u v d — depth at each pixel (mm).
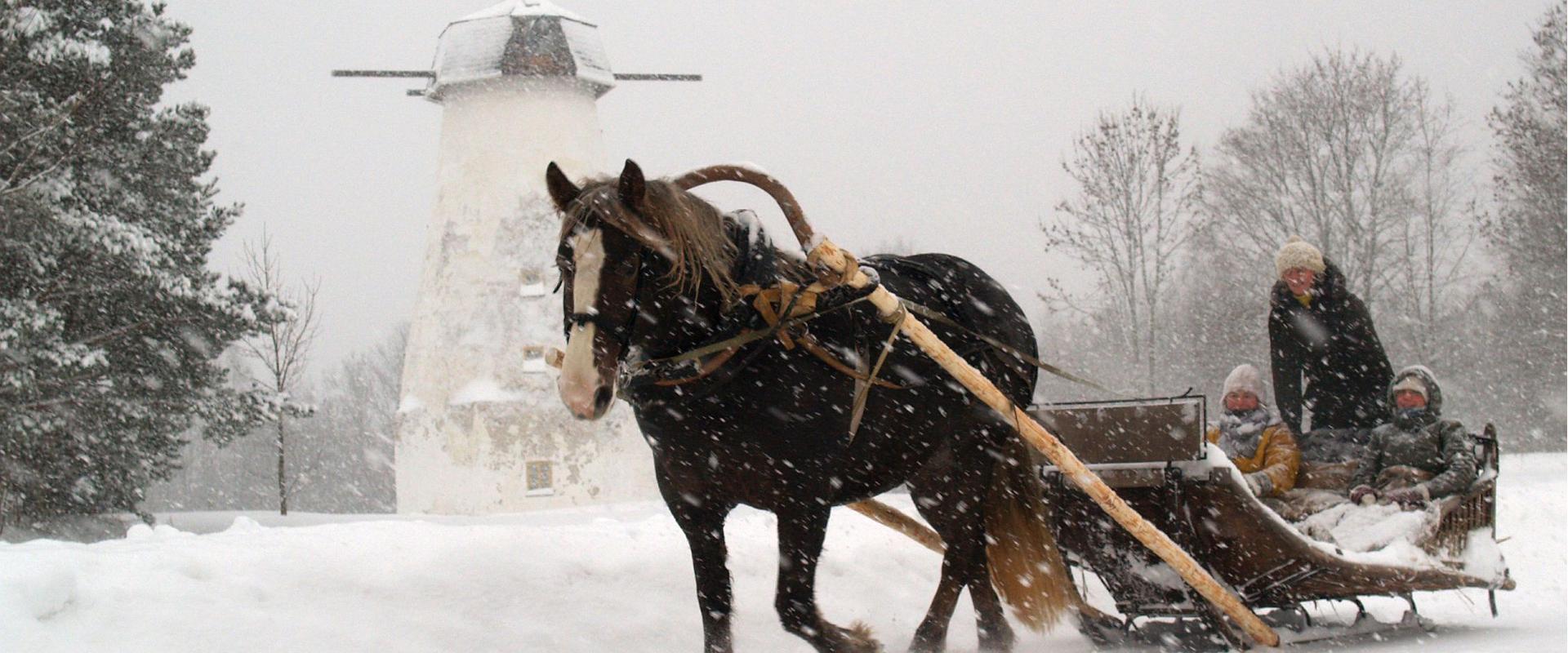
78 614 5293
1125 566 6582
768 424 5398
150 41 22578
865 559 8508
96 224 20062
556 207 5465
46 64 21016
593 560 7441
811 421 5469
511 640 5957
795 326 5426
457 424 33406
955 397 6461
